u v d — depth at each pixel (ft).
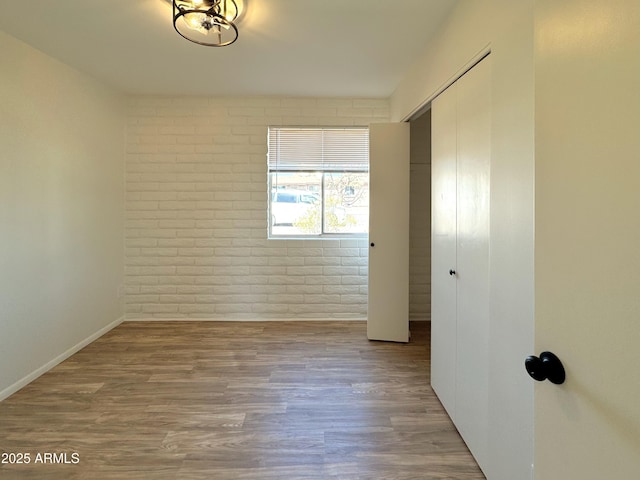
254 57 8.69
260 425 6.39
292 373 8.46
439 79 7.10
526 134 4.07
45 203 8.48
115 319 11.64
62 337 9.09
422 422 6.54
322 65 9.18
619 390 1.87
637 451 1.76
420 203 12.82
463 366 6.02
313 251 12.41
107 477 5.12
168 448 5.75
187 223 12.23
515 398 4.34
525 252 4.11
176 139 12.07
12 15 6.71
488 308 5.15
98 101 10.50
